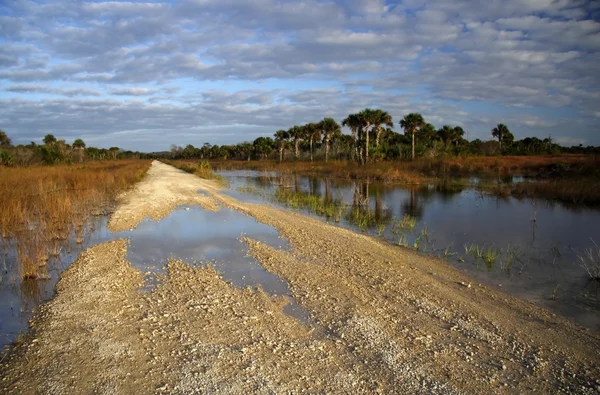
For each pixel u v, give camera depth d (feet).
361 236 45.14
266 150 278.05
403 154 182.09
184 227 49.73
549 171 114.32
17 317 23.35
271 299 26.32
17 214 49.26
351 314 23.73
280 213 61.00
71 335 20.77
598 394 16.07
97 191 76.48
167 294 26.91
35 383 16.44
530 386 16.58
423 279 30.50
